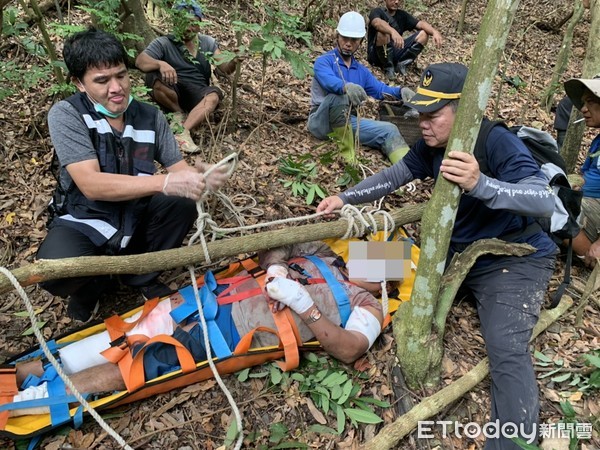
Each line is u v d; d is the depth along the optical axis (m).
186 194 2.18
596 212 3.02
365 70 4.36
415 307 2.15
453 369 2.33
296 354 2.20
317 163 3.88
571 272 3.07
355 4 7.14
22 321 2.46
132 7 4.25
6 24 3.33
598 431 2.09
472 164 1.89
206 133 3.93
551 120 5.20
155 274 2.45
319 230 2.59
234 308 2.28
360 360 2.35
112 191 2.13
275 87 4.88
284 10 6.07
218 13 4.99
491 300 2.42
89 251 2.24
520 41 6.37
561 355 2.47
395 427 2.01
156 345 2.15
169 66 3.80
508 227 2.50
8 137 3.50
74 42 2.10
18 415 1.92
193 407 2.12
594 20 3.41
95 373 2.05
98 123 2.23
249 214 3.23
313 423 2.09
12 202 3.06
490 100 5.41
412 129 4.21
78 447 1.93
